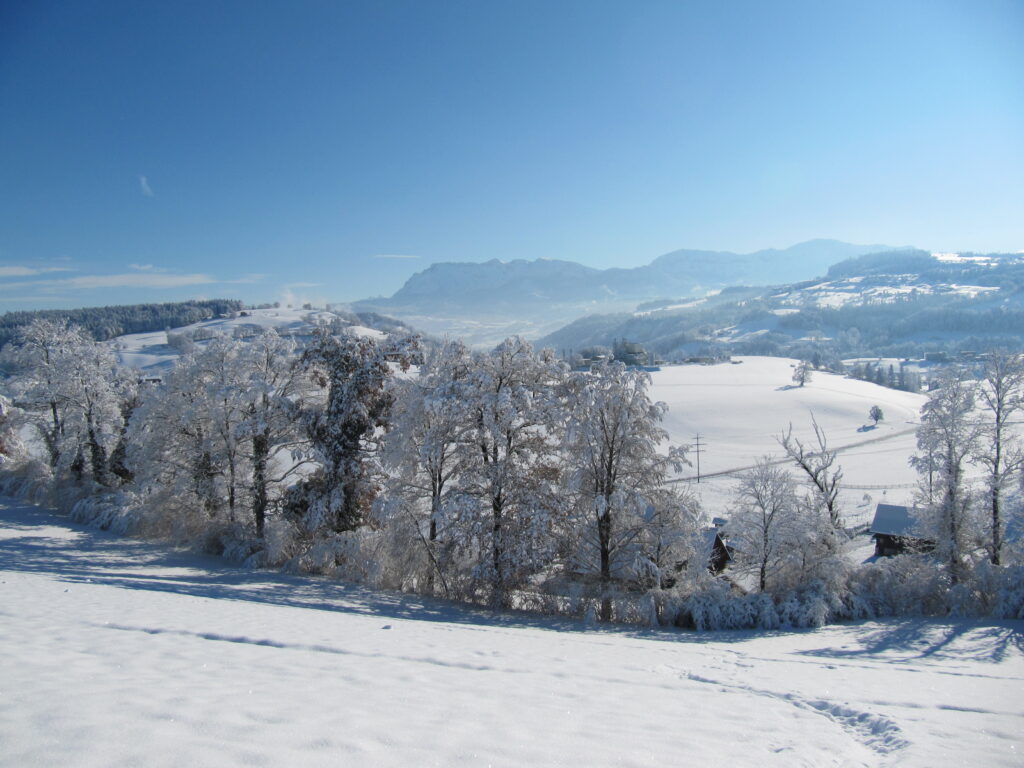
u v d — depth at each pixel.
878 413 101.38
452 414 23.34
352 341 27.03
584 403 23.61
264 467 29.52
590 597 23.12
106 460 39.81
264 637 9.35
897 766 5.82
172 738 4.30
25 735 4.06
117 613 10.45
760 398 118.69
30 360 39.09
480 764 4.53
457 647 11.02
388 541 25.22
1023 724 7.75
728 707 7.71
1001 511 29.34
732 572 29.58
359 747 4.57
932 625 22.36
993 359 29.14
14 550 23.78
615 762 4.91
